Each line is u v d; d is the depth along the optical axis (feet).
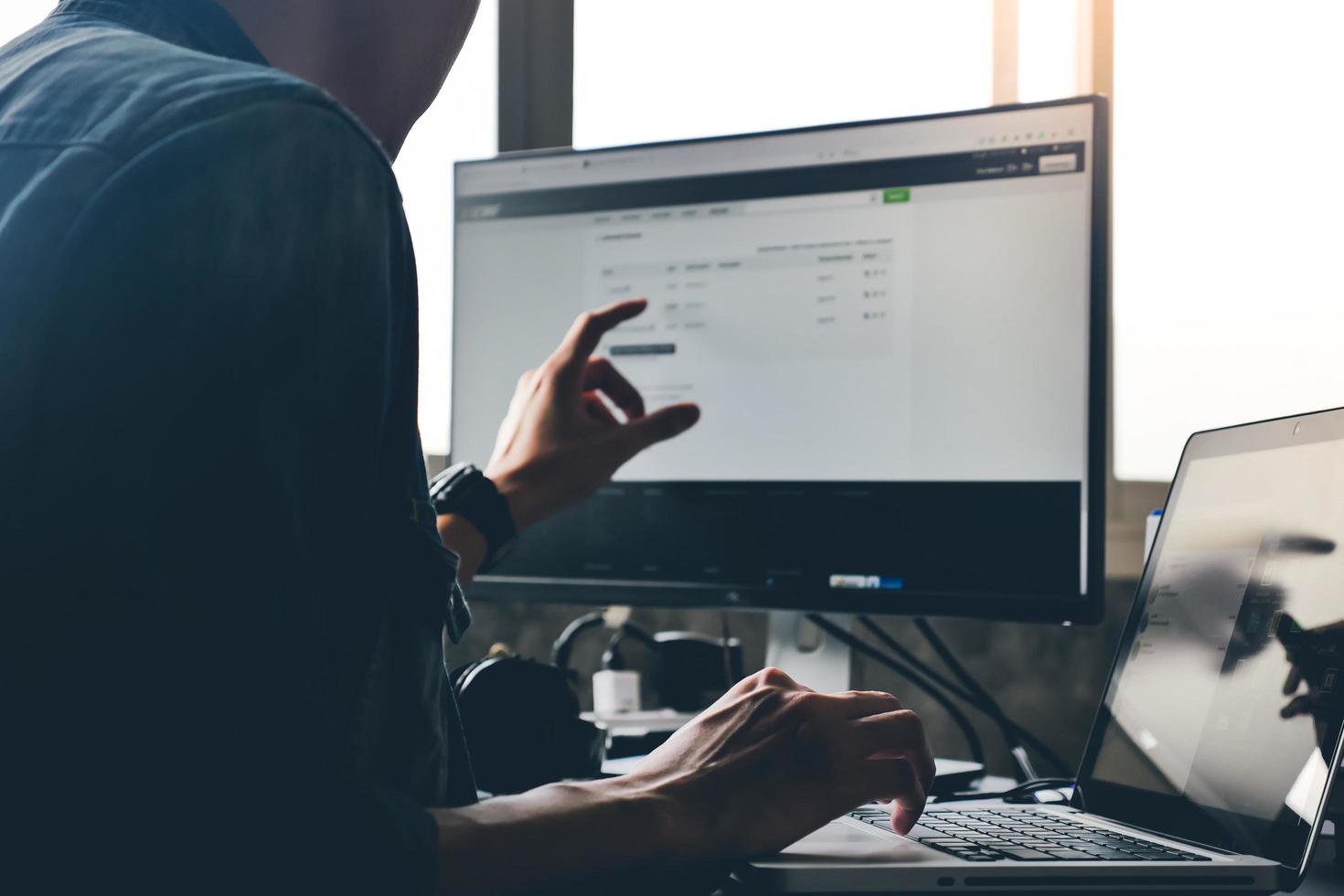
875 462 3.10
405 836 1.12
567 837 1.29
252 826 1.02
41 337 1.03
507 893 1.21
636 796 1.42
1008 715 4.33
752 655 4.27
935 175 3.09
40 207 1.07
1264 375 5.28
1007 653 4.36
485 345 3.55
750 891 1.63
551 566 3.38
